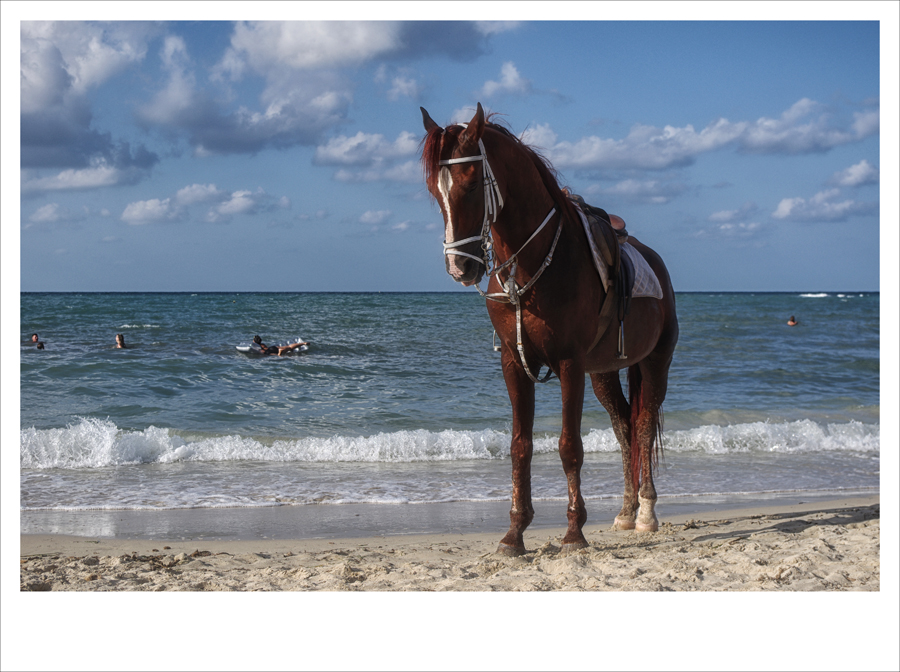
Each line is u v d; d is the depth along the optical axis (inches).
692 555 167.3
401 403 526.6
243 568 169.6
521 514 172.7
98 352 795.4
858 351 983.6
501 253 156.5
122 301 2262.6
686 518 243.9
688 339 1131.3
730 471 346.9
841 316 1768.0
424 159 138.5
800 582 140.6
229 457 361.4
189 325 1203.9
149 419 450.0
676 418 500.7
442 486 301.6
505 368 169.5
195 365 674.2
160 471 329.1
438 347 897.5
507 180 148.6
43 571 166.6
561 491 293.6
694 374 740.0
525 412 169.8
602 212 182.2
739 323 1491.1
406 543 207.9
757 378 718.5
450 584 145.1
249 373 649.6
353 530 229.0
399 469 340.2
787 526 213.3
